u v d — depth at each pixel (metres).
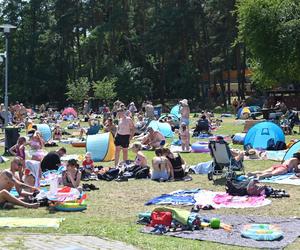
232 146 23.23
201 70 69.31
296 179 14.03
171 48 69.50
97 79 68.31
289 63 39.38
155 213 9.12
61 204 10.84
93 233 8.59
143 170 15.15
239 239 8.12
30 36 77.69
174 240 8.12
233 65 74.12
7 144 21.61
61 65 77.38
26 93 74.81
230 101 66.56
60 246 7.68
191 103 67.81
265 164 17.55
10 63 77.06
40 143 19.98
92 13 72.31
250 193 11.88
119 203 11.59
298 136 26.81
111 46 69.62
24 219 9.77
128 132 17.22
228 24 61.75
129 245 7.84
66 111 49.56
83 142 24.73
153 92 73.81
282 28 38.94
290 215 10.02
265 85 44.69
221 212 10.38
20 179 12.42
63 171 13.26
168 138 27.75
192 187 13.52
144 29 71.19
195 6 65.12
